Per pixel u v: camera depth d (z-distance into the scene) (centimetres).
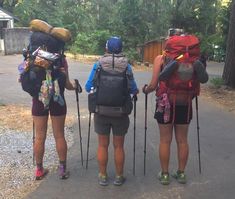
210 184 523
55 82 502
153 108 974
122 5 2738
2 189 507
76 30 3167
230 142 703
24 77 502
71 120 848
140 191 502
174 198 485
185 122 507
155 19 2809
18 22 3316
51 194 494
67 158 611
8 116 872
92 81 489
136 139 707
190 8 3102
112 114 484
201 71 482
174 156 616
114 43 489
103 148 514
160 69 491
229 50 1298
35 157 547
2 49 3039
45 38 501
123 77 480
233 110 971
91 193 496
